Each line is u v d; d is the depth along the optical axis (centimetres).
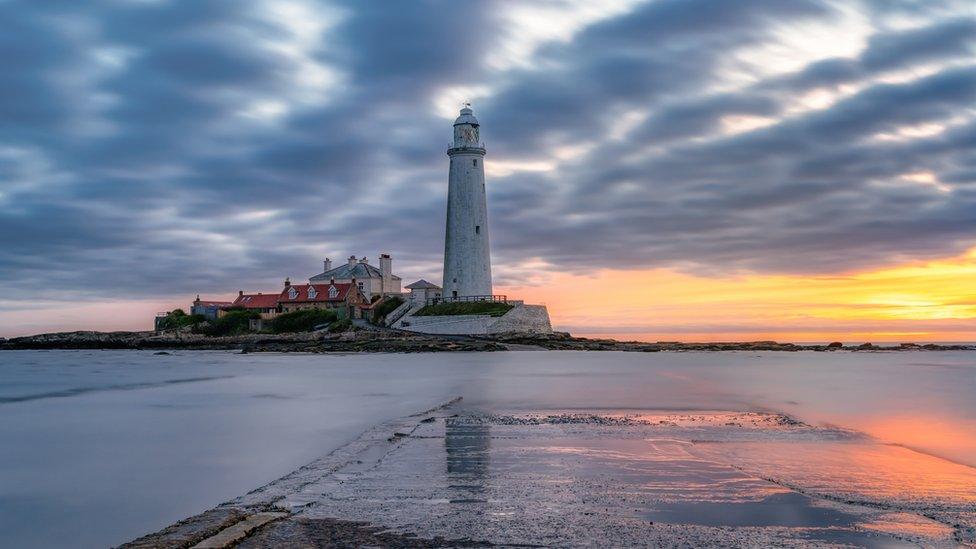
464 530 1258
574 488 1583
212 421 2989
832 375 5947
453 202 11250
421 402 3609
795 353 12262
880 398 3862
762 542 1194
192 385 5019
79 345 14525
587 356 9675
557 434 2398
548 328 12506
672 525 1291
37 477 1911
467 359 8525
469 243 11194
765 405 3428
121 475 1928
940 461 1931
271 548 1152
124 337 14750
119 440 2514
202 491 1753
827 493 1536
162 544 1147
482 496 1512
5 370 7200
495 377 5444
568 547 1169
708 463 1873
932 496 1513
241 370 6788
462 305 11306
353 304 13300
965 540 1210
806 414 3084
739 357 9944
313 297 13700
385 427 2616
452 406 3347
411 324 11881
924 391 4322
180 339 13250
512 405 3369
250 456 2178
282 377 5700
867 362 8594
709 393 4056
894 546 1178
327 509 1404
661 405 3375
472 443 2217
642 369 6619
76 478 1897
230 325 13725
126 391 4594
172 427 2830
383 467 1839
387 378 5412
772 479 1677
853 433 2467
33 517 1547
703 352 12219
